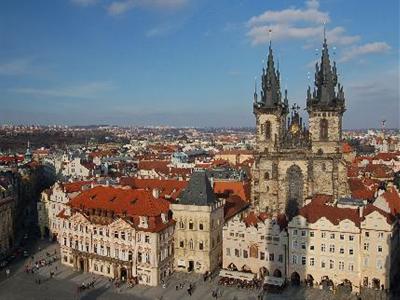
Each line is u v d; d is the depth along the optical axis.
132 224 156.38
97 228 164.12
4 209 190.50
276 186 194.12
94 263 165.88
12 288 152.38
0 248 186.50
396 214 158.38
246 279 152.38
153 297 144.38
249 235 158.00
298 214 152.00
